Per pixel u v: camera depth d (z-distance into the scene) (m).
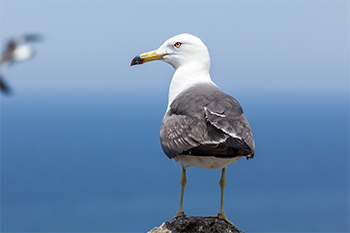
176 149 8.34
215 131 8.04
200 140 8.01
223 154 7.76
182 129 8.36
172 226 9.49
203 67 10.63
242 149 7.81
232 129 8.05
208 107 8.45
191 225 9.34
